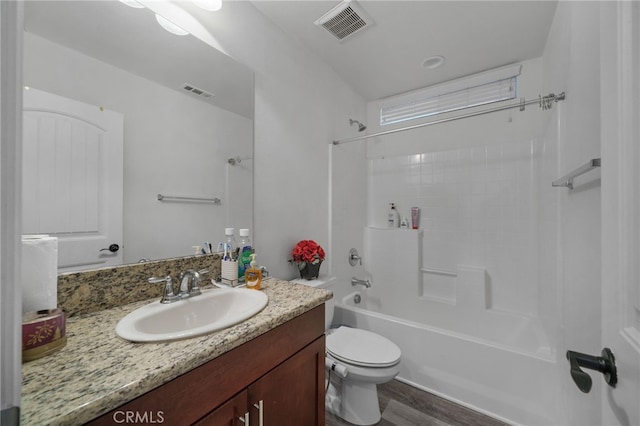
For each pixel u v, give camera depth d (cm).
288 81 177
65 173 87
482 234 226
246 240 135
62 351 65
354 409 146
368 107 283
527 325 195
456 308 227
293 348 95
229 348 71
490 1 149
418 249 243
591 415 96
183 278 104
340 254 230
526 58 204
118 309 92
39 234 81
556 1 148
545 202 178
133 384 53
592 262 94
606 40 50
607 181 49
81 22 92
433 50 195
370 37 181
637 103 41
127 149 102
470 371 157
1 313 28
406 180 262
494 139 222
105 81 97
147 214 108
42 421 43
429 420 147
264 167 160
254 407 80
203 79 129
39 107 83
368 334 164
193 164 124
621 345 44
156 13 112
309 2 152
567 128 130
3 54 29
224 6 138
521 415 143
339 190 229
